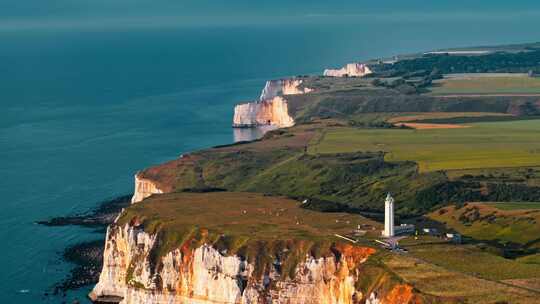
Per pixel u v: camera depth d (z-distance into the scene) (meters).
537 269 183.50
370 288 182.50
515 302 164.50
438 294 169.62
